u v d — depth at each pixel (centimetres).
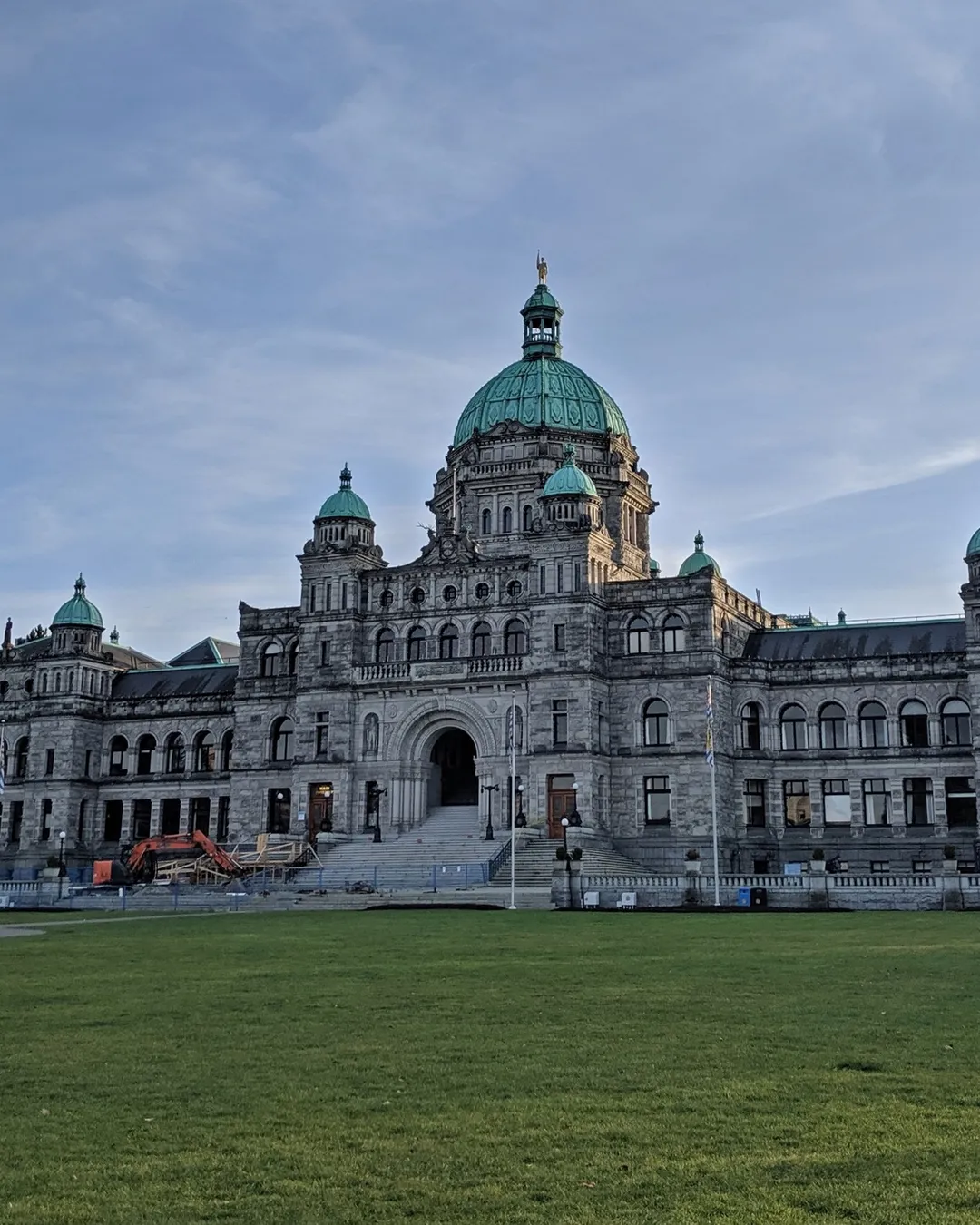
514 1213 1400
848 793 9506
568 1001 2814
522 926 5288
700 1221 1366
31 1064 2183
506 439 10931
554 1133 1698
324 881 8738
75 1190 1498
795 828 9619
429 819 9906
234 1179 1532
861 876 6519
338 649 10188
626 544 11075
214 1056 2231
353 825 9944
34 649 12912
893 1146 1619
